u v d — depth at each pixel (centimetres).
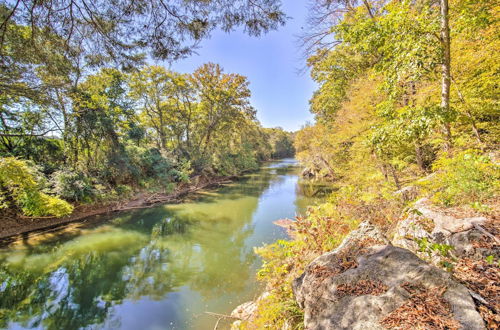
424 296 168
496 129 497
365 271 217
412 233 332
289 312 288
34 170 915
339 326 179
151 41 312
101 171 1299
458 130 518
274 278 433
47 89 666
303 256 426
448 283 172
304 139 2238
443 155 439
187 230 1046
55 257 749
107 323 489
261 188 2091
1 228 835
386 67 526
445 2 423
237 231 1037
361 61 1003
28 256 741
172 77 2116
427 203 381
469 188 343
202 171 2327
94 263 730
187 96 2317
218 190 2000
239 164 3164
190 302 557
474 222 274
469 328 139
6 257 724
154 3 276
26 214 908
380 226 521
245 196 1753
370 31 523
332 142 1087
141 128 2069
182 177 1873
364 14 842
